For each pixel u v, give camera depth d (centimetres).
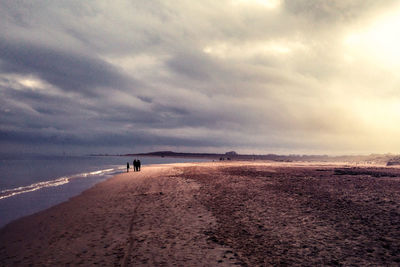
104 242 842
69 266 660
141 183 2522
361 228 947
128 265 654
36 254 754
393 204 1374
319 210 1241
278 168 4794
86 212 1324
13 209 1498
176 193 1811
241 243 804
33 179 3809
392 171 3922
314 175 3191
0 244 855
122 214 1237
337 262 656
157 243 816
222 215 1162
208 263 657
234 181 2502
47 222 1148
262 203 1417
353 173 3488
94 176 3975
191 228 972
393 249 740
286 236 865
